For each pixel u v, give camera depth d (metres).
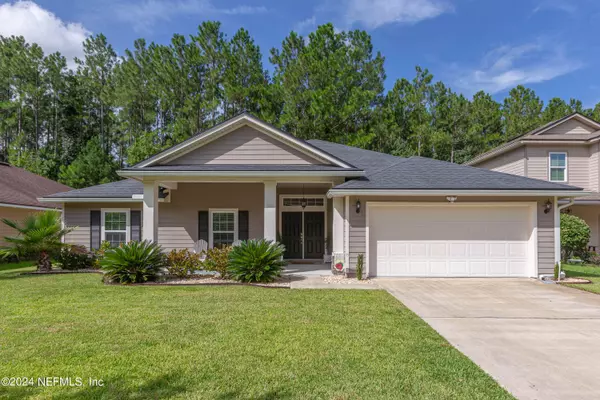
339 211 11.08
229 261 9.74
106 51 38.78
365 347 4.82
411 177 10.83
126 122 33.09
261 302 7.33
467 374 4.05
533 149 17.84
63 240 13.95
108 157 31.92
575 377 4.04
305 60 25.36
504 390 3.71
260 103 27.55
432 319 6.28
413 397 3.54
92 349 4.70
